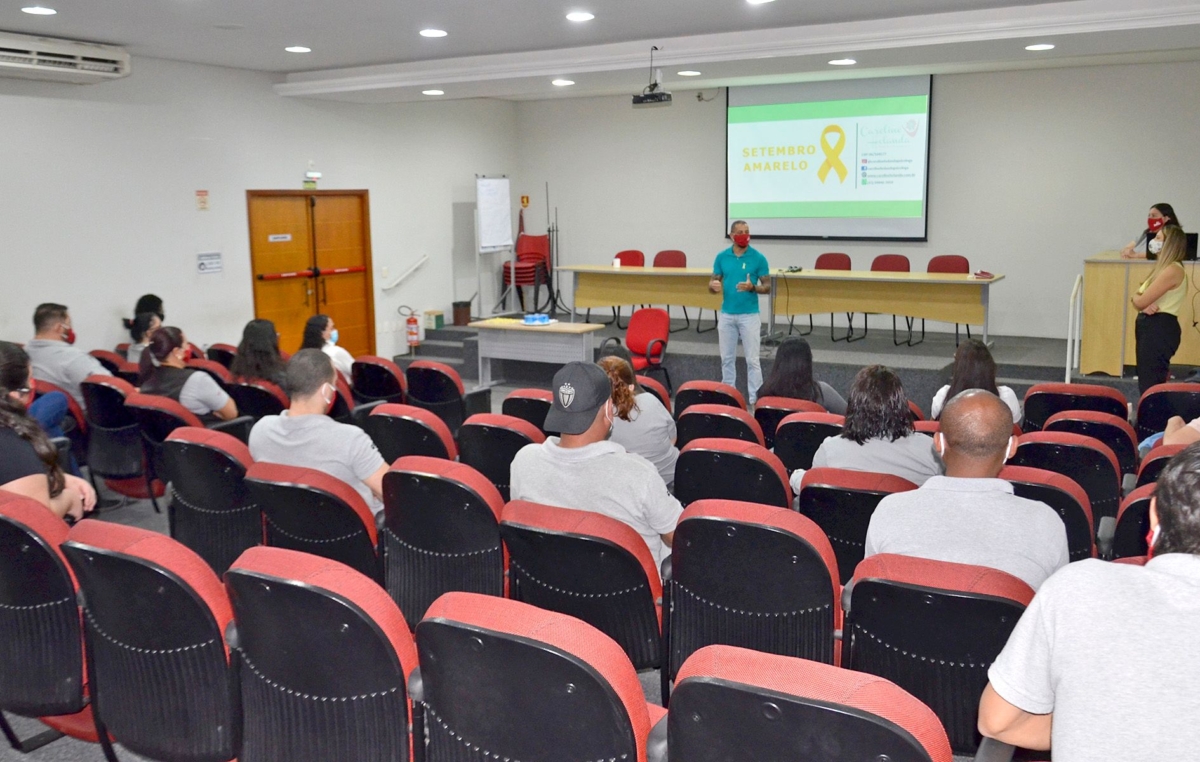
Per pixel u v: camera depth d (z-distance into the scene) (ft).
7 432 8.23
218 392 15.05
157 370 15.10
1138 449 12.12
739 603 7.12
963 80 30.60
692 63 23.00
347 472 9.51
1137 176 28.78
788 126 33.32
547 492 8.18
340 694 5.41
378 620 5.17
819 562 6.66
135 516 15.52
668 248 36.65
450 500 8.04
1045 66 28.71
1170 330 19.21
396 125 33.06
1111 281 22.67
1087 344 23.31
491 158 37.76
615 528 6.97
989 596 5.42
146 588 5.73
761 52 21.99
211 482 9.57
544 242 37.45
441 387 18.89
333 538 8.47
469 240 36.99
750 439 12.37
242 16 19.34
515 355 27.17
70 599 6.59
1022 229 30.60
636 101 23.49
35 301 22.68
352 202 31.76
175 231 25.94
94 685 6.50
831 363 25.66
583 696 4.40
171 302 26.03
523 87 27.12
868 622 6.02
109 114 23.95
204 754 6.15
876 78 31.55
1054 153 29.76
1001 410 6.33
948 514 6.27
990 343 28.12
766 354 27.40
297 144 29.40
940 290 26.78
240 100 27.40
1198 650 3.32
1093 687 3.43
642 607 7.29
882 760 3.69
